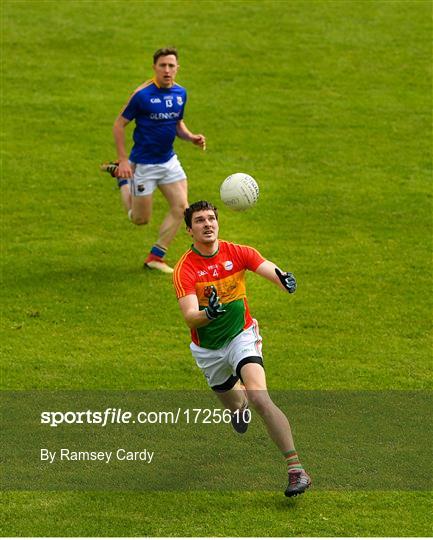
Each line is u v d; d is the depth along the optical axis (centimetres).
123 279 5222
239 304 3419
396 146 7012
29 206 6116
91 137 7138
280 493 3353
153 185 5241
